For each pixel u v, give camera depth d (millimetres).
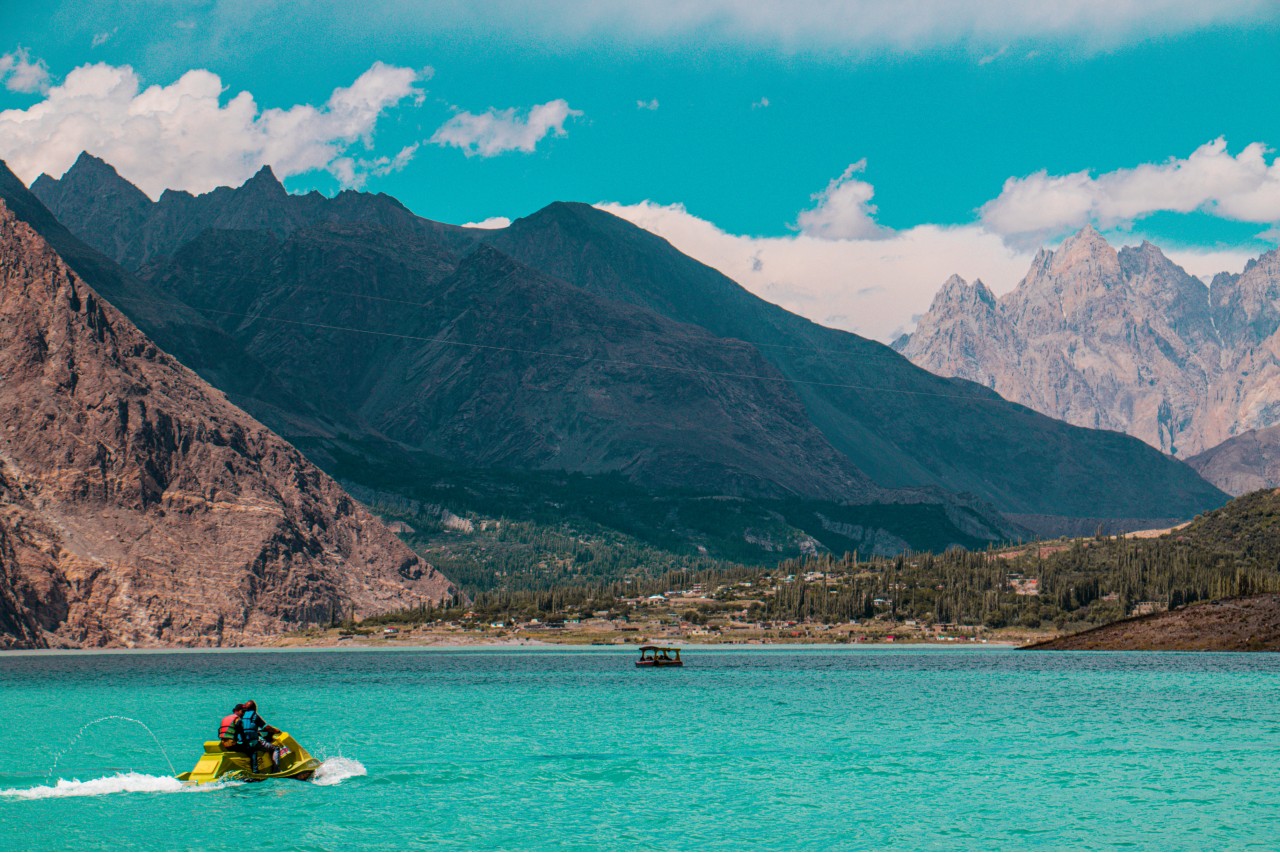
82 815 106375
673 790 118438
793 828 102438
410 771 129375
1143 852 95125
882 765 133625
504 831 101250
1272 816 106562
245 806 110438
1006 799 113875
